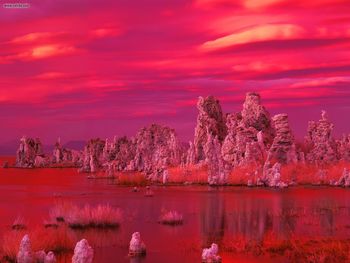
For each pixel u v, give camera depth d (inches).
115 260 885.2
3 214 1496.1
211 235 1135.6
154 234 1148.5
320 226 1258.0
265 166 2568.9
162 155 3639.3
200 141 3334.2
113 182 3019.2
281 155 2940.5
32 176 3799.2
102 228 1224.2
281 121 2965.1
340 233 1156.5
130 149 4800.7
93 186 2682.1
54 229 1126.4
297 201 1817.2
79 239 1065.5
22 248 840.3
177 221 1325.0
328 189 2343.8
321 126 3157.0
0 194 2193.7
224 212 1530.5
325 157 3065.9
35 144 6200.8
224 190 2308.1
